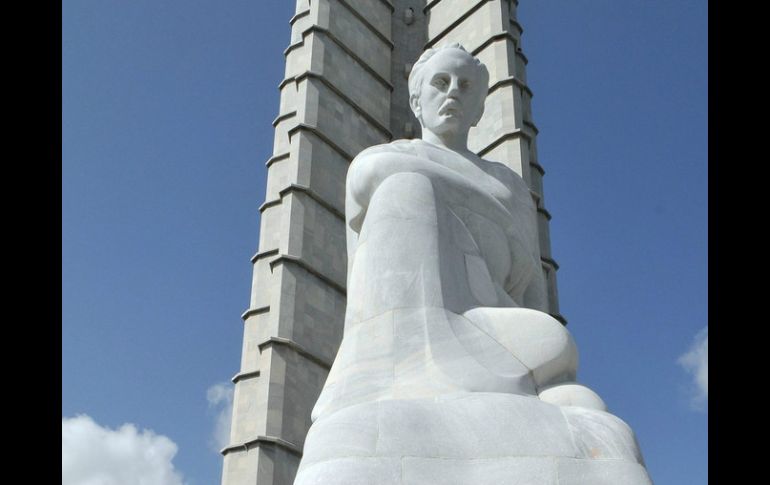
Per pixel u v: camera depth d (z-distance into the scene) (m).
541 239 22.73
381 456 5.08
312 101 22.94
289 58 27.41
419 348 5.92
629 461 5.11
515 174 8.30
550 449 5.11
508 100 22.81
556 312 21.84
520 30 26.84
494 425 5.23
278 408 18.53
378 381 5.81
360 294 6.45
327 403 5.89
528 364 6.05
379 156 7.20
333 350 20.67
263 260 24.17
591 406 5.79
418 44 27.39
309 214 21.53
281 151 26.00
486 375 5.75
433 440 5.17
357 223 7.36
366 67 25.41
